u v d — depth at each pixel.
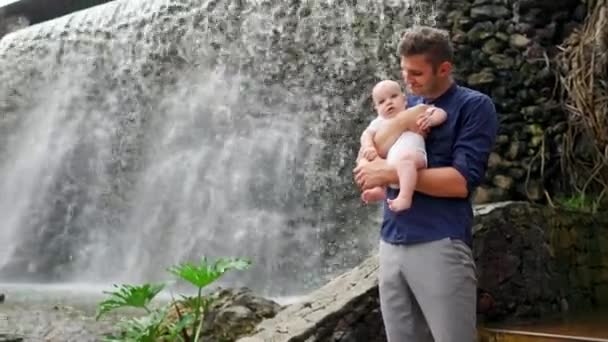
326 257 6.69
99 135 9.16
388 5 6.85
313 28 7.40
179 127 8.33
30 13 13.44
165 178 8.27
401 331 2.76
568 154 5.70
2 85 10.47
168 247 7.96
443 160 2.73
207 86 8.20
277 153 7.34
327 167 6.96
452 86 2.82
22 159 9.93
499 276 4.30
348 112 6.96
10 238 9.59
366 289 3.66
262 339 3.46
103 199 8.86
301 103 7.32
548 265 4.68
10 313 5.04
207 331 3.95
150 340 3.73
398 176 2.68
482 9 5.88
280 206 7.16
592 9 5.72
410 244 2.71
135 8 9.28
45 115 9.91
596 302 5.04
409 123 2.75
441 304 2.65
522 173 5.65
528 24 5.84
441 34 2.79
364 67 6.95
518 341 3.82
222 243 7.45
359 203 6.64
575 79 5.64
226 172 7.69
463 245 2.71
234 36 8.07
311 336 3.51
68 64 9.87
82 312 5.11
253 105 7.71
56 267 9.02
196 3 8.54
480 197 5.58
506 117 5.75
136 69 8.99
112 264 8.48
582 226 5.10
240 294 4.21
